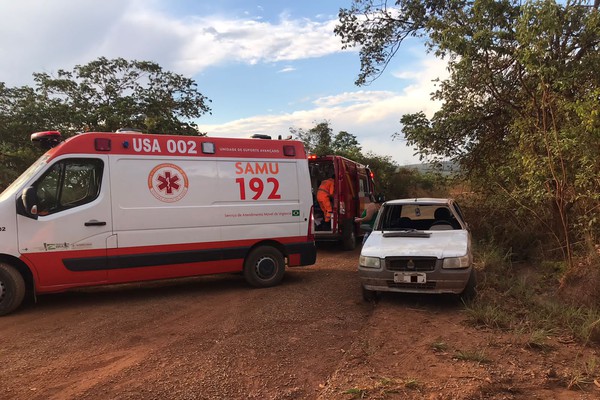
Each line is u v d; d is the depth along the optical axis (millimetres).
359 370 4266
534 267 8836
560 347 4953
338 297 7203
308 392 3910
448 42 9039
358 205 13555
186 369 4336
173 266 7152
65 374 4215
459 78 10125
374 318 5977
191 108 18609
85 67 16781
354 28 14672
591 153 6672
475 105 11430
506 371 4234
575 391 3883
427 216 8141
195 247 7305
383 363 4438
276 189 8039
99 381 4055
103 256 6660
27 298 7129
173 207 7152
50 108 15094
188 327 5641
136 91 17594
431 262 6277
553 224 8953
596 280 6539
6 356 4672
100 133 6801
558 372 4246
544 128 7422
